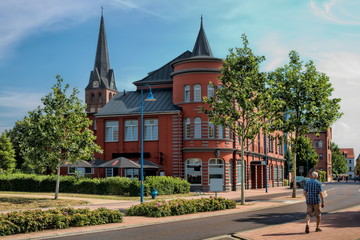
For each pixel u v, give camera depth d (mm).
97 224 16344
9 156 75125
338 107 31797
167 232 14539
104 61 126062
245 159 48312
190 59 43094
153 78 50125
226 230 14914
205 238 13117
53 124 27891
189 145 42625
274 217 19156
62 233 14125
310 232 13586
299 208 24062
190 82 43312
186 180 38844
